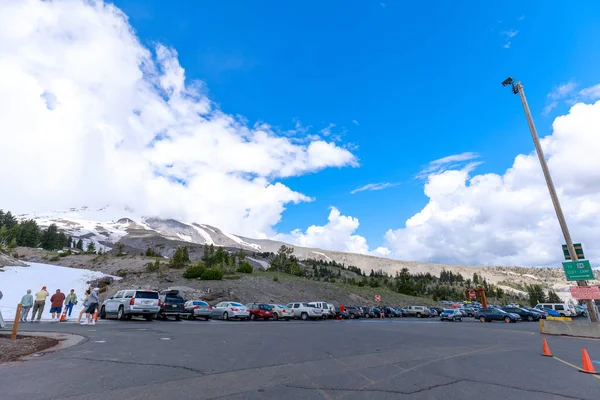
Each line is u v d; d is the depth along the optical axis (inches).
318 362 353.1
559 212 793.6
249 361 348.2
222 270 2321.6
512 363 369.1
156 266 2186.3
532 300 3912.4
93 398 214.1
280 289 2154.3
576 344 566.6
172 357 356.8
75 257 2674.7
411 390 250.2
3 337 456.8
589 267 753.6
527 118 848.3
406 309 2301.9
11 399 209.0
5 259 1936.5
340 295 2465.6
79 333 538.9
